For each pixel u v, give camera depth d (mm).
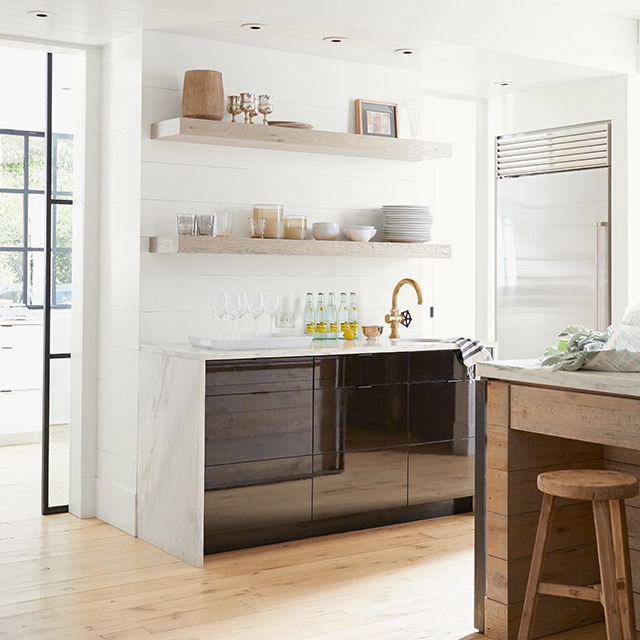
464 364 5219
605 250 5824
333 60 5438
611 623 2943
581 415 3211
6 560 4395
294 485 4652
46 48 5059
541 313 6191
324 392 4727
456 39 5059
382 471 4953
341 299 5422
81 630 3484
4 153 8047
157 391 4656
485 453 3539
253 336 5000
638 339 3273
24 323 7406
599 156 5863
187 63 4949
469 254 6602
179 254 4945
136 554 4520
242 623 3570
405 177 5785
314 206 5426
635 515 3588
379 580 4105
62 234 5340
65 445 5367
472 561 4391
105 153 5152
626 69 5699
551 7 5379
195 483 4332
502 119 6434
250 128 4828
